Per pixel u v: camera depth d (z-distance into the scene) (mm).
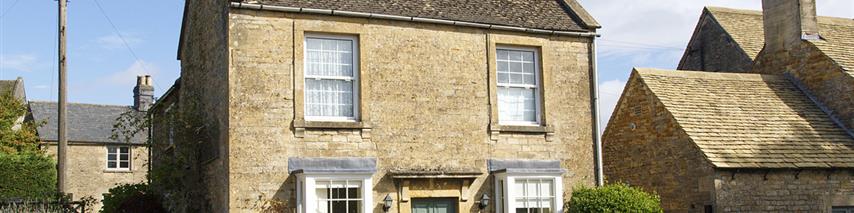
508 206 14977
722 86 19047
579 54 16391
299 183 13828
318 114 14328
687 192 16453
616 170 19062
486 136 15352
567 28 16188
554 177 15523
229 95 13555
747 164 15891
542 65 15969
